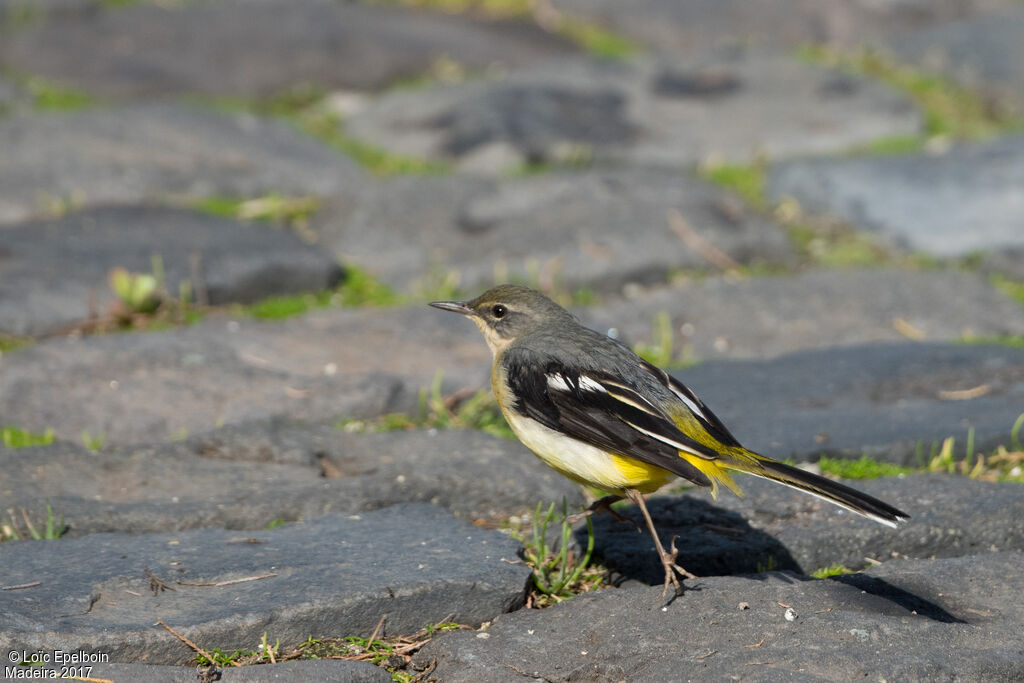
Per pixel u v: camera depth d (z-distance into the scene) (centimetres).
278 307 1352
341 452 959
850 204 1656
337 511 857
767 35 2478
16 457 905
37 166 1638
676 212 1581
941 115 2089
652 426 758
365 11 2488
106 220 1506
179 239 1450
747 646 660
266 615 680
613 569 807
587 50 2409
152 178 1639
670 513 866
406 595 710
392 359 1202
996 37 2412
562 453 793
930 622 684
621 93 2100
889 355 1182
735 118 2002
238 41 2227
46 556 752
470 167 1822
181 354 1171
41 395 1071
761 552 812
